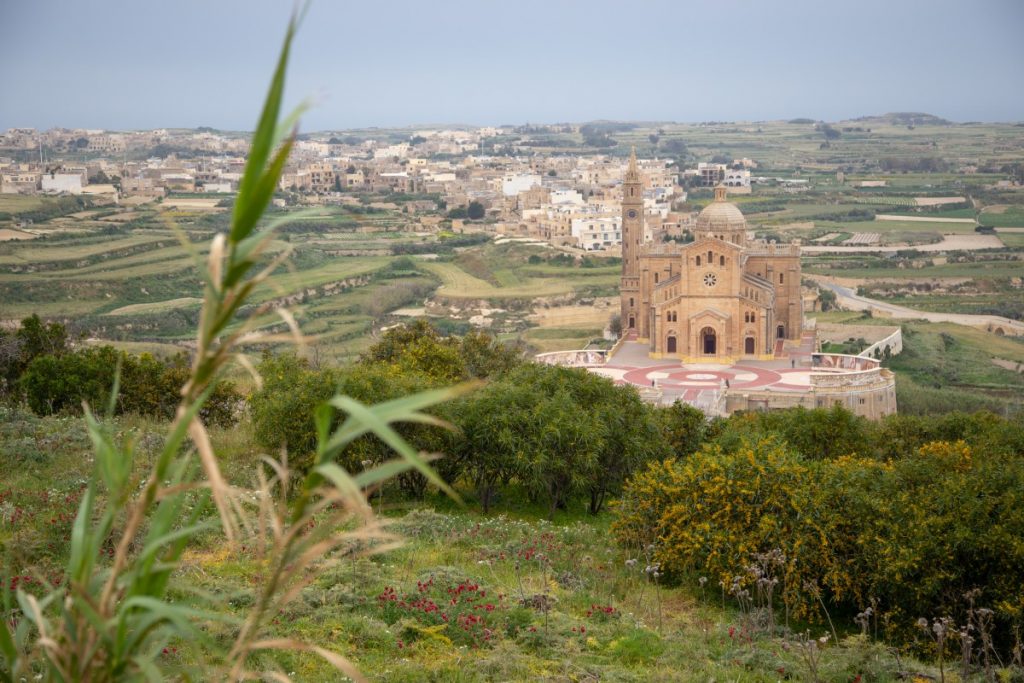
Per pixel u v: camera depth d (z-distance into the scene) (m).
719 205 132.12
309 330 167.25
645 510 39.78
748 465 38.22
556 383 56.28
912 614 32.75
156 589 8.91
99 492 34.69
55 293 184.50
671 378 114.88
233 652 8.82
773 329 129.25
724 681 24.66
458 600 28.17
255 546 29.95
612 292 195.38
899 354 166.50
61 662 8.77
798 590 34.00
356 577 29.56
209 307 8.12
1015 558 30.91
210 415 58.34
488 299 191.12
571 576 34.53
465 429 48.72
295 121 7.59
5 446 41.69
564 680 23.23
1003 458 41.31
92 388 58.59
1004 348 181.00
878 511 34.78
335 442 8.42
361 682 8.82
